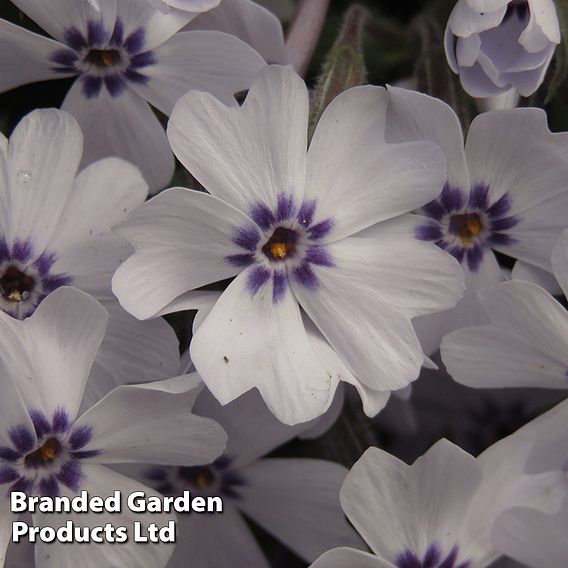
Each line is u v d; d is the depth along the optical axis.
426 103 0.12
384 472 0.12
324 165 0.12
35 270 0.12
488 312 0.12
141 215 0.12
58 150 0.12
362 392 0.12
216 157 0.12
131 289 0.12
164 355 0.12
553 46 0.12
